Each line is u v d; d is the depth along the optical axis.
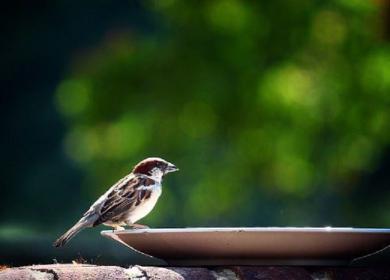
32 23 27.88
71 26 27.88
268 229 3.87
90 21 27.88
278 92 20.89
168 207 22.14
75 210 27.16
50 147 27.80
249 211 22.45
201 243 3.95
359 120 21.30
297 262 4.04
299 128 21.09
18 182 27.59
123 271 3.75
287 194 21.78
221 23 21.83
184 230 3.92
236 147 21.66
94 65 23.16
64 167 27.36
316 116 21.00
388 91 21.28
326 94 21.08
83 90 22.70
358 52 21.30
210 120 21.81
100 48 23.73
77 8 27.86
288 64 21.22
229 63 21.64
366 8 21.14
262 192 22.34
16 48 27.84
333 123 21.27
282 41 21.50
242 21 21.70
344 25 21.34
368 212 23.28
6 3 27.70
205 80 21.92
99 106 22.53
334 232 3.90
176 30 22.30
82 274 3.67
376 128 21.42
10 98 27.88
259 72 21.47
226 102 21.61
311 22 21.42
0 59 27.75
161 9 22.56
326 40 21.34
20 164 27.67
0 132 27.80
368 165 21.72
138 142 22.23
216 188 21.95
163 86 22.27
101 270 3.71
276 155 21.28
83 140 22.61
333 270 4.10
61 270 3.68
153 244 4.05
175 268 3.87
